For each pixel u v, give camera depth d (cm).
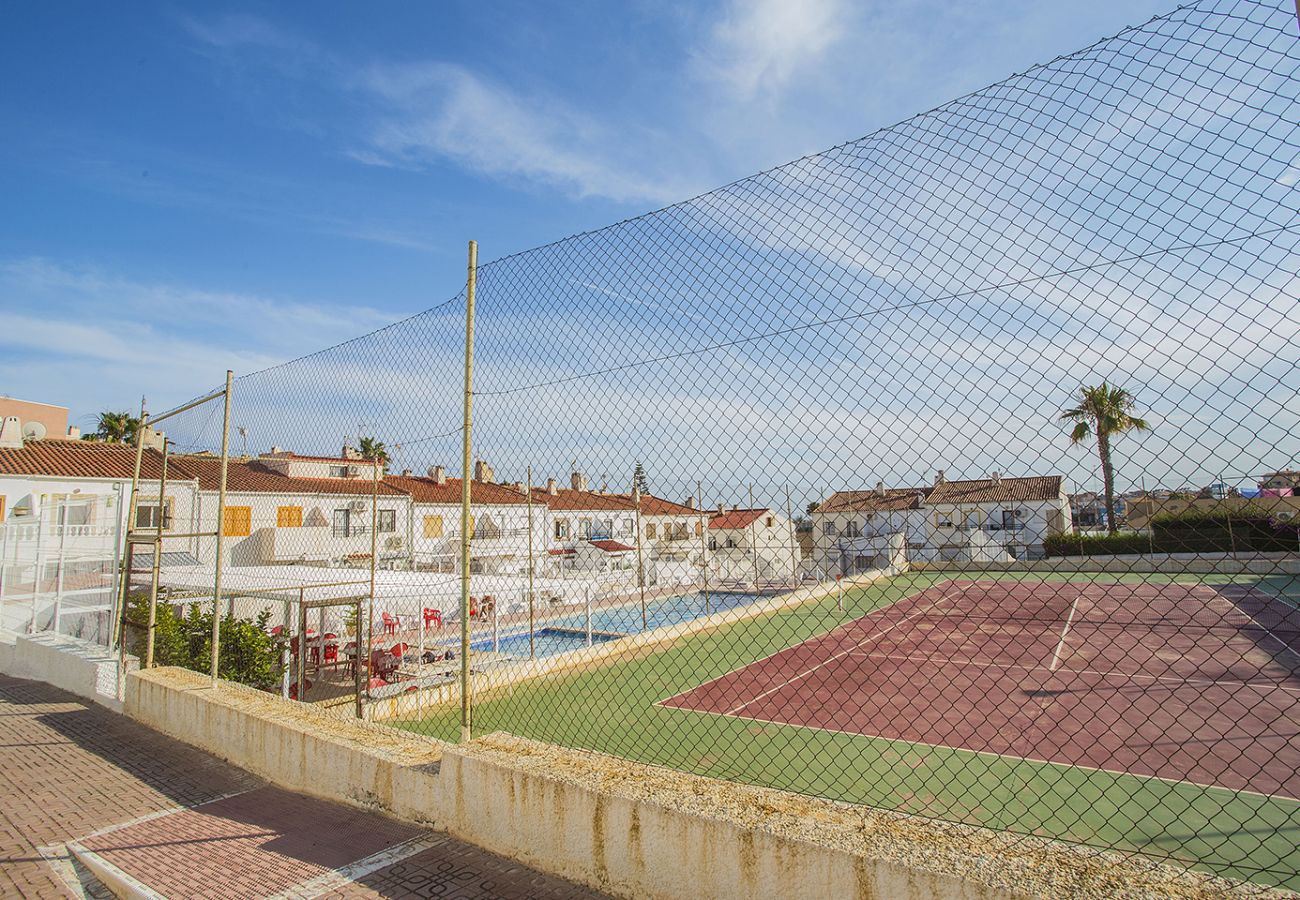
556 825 374
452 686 1377
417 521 2484
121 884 400
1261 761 861
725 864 311
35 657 1045
